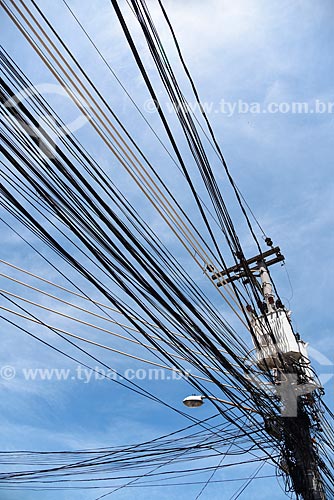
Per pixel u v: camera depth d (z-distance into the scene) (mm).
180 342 5988
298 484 9094
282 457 9250
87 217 4484
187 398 8828
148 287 5176
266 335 8922
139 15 4258
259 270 11352
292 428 8859
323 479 9195
